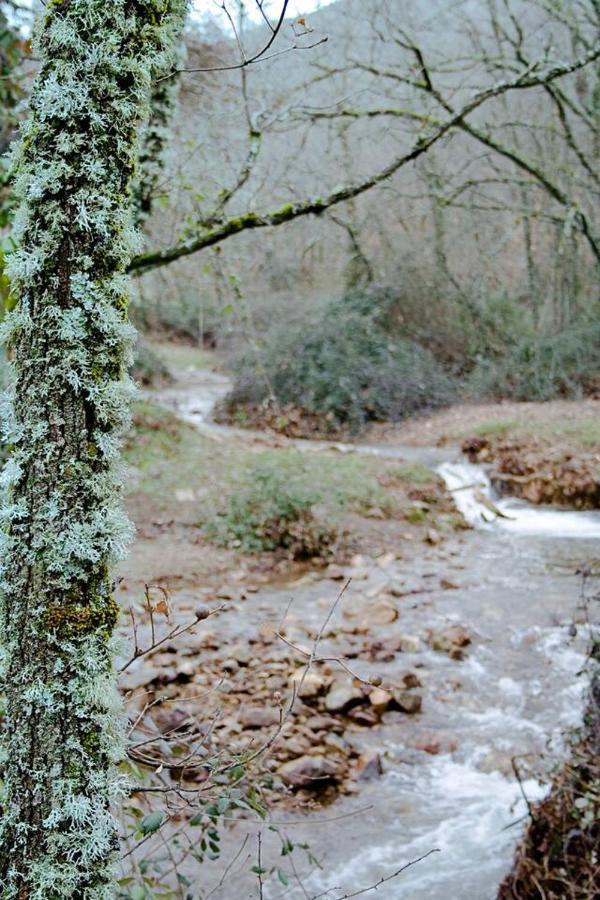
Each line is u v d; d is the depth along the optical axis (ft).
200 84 19.15
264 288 52.65
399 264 53.06
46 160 4.07
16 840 4.11
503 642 18.29
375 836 11.55
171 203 15.46
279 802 11.97
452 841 11.44
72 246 4.10
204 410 52.95
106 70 4.14
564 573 23.26
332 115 20.80
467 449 37.52
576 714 14.94
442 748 13.92
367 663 16.69
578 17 41.91
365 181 13.01
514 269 53.88
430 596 21.47
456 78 44.34
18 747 4.14
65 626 4.11
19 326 4.18
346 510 29.01
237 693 14.40
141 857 9.48
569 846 9.15
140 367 58.49
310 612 20.06
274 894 9.90
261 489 27.45
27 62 15.75
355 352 50.21
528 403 46.09
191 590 21.56
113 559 4.31
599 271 45.06
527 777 13.02
